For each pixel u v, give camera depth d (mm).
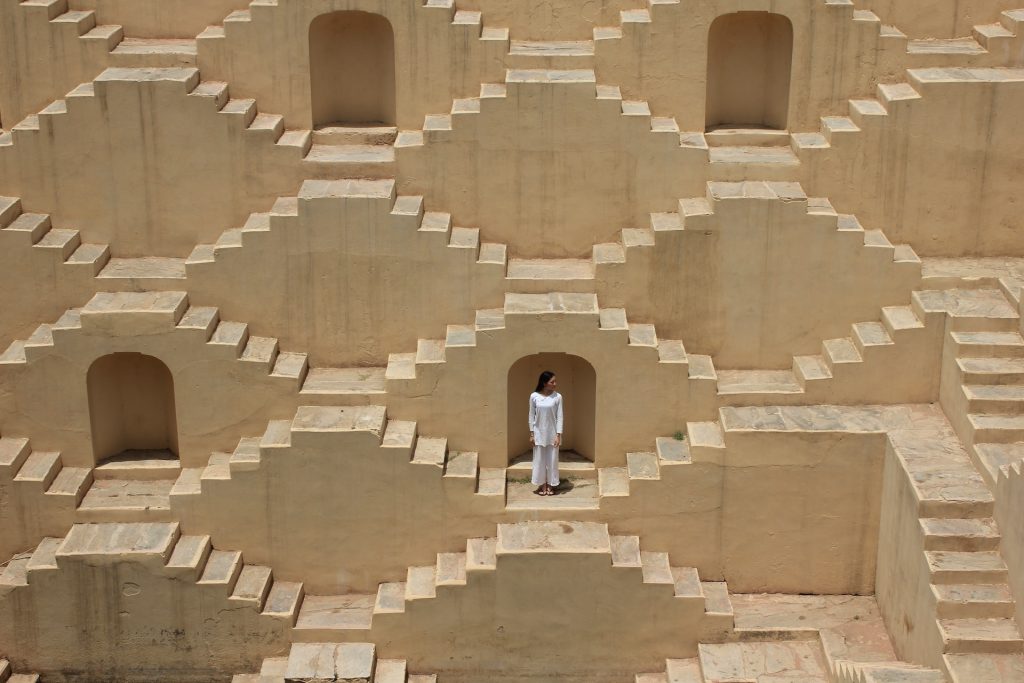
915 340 18375
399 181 19047
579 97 18625
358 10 18938
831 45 19109
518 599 18156
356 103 19906
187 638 18453
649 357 18438
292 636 18375
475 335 18359
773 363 19188
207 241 19375
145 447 19703
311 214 18484
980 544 16453
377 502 18500
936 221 19375
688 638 18266
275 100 19406
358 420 18359
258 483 18422
